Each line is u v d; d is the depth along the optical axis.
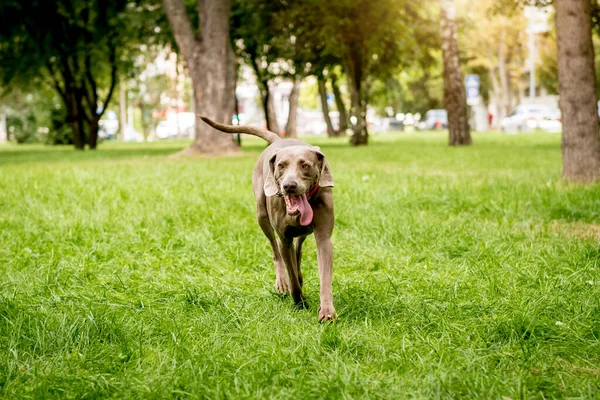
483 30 49.03
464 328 4.37
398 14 26.39
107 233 7.65
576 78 11.38
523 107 46.84
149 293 5.45
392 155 20.02
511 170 14.49
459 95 26.02
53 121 39.34
